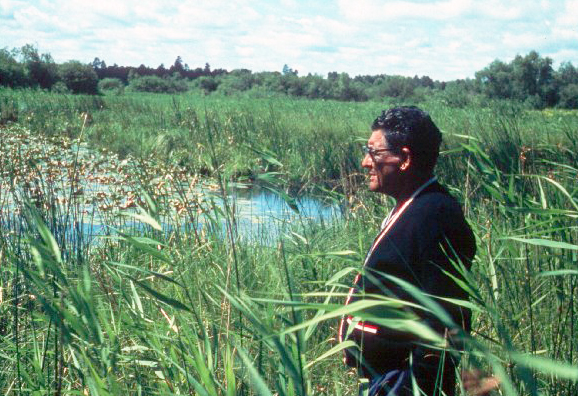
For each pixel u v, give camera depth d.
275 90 73.38
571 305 2.43
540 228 3.05
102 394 1.59
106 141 13.64
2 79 41.88
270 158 2.37
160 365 2.11
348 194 6.04
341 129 14.15
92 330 1.62
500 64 39.84
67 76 47.06
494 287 2.39
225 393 1.74
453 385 1.88
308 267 3.92
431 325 1.76
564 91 39.22
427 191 1.98
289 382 1.55
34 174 4.73
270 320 1.68
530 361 0.78
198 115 16.52
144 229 4.63
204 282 3.20
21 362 2.49
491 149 7.46
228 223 2.55
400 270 1.88
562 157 5.54
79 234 4.25
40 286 1.63
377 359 1.89
